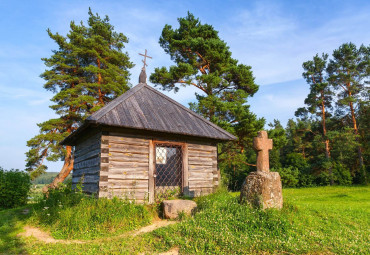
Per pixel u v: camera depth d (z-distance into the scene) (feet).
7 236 23.24
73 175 45.11
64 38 87.61
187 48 80.43
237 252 19.08
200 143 40.86
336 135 109.29
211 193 38.88
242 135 73.61
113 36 100.53
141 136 35.29
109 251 19.71
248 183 27.35
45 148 77.97
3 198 40.70
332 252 19.27
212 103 71.31
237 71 75.66
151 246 20.85
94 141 35.78
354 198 55.11
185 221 25.34
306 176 107.14
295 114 128.57
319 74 120.98
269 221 23.12
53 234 23.84
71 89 79.56
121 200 29.94
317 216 27.78
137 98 40.78
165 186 38.11
